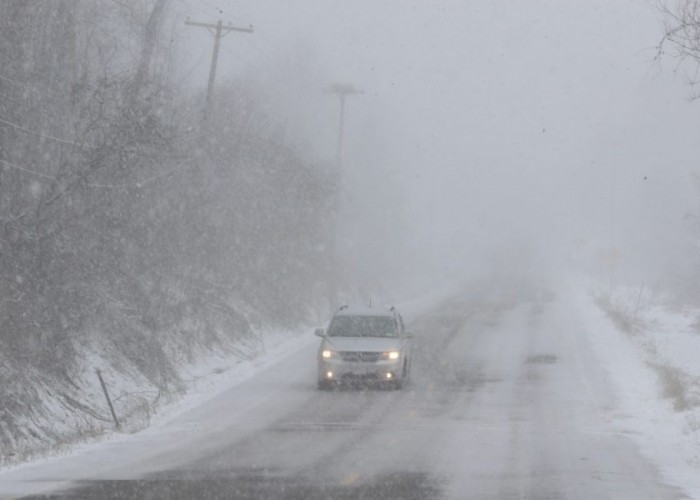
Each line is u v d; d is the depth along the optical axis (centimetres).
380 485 2644
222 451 3269
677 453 3291
